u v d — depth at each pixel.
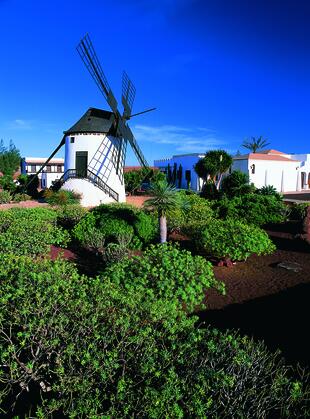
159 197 10.76
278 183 42.00
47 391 3.47
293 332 5.64
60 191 24.34
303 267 9.52
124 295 4.25
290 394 2.97
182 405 2.81
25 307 3.60
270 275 8.83
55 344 3.27
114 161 26.67
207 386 2.83
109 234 11.62
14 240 8.88
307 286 7.89
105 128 26.30
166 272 6.50
